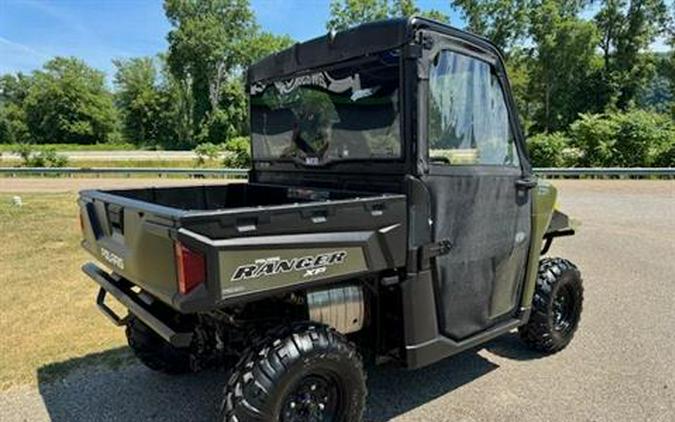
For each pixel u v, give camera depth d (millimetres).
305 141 3230
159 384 3379
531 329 3656
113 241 2623
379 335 2721
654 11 35844
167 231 1979
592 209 10758
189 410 3057
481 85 2885
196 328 2727
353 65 2775
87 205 2982
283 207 2115
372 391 3242
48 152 24781
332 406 2414
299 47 3156
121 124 63562
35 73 63875
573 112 36625
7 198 13102
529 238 3346
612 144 18891
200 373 3514
